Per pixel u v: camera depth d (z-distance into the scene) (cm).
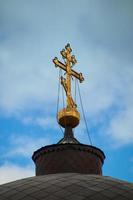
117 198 2112
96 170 2695
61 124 2838
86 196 2102
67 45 3081
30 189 2209
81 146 2719
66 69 2992
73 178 2311
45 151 2733
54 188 2186
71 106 2859
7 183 2400
